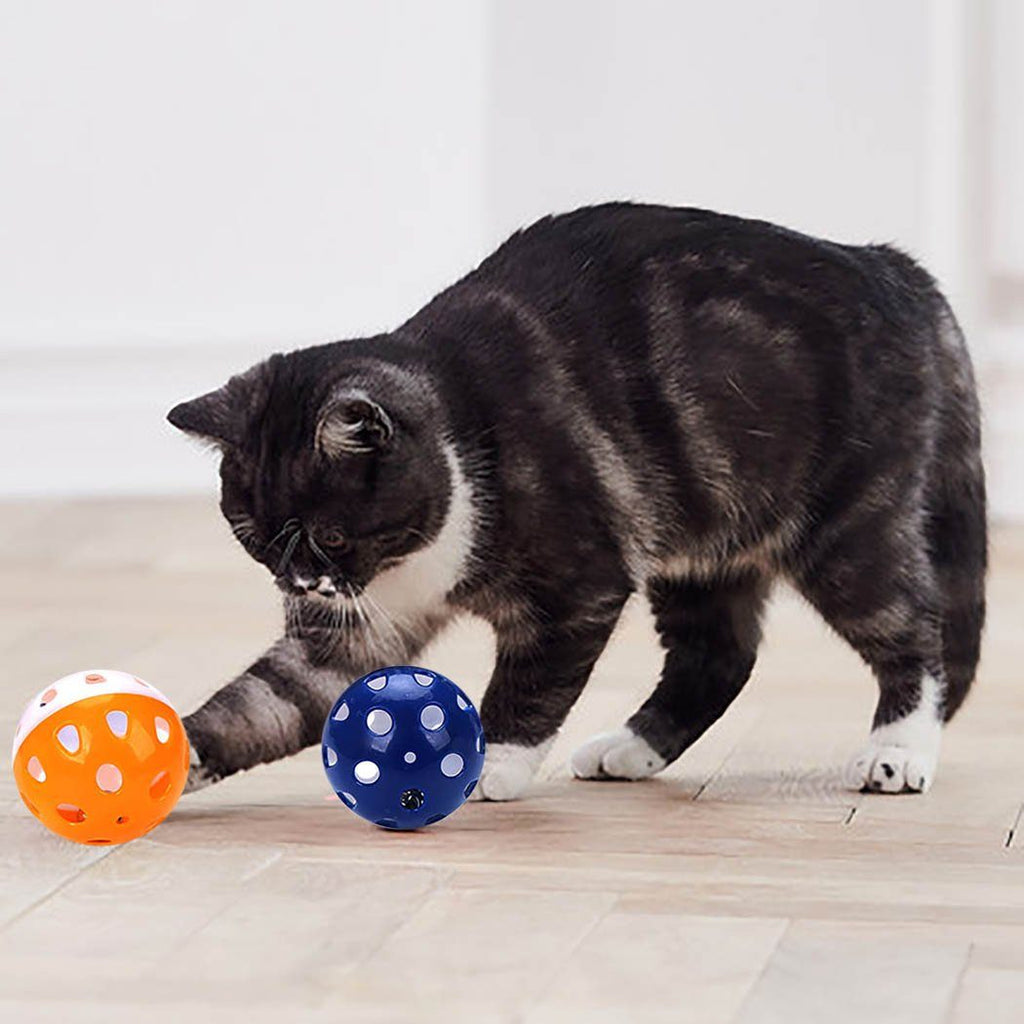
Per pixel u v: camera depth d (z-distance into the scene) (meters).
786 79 8.37
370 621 4.32
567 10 8.45
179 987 3.26
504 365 4.27
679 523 4.39
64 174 8.72
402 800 4.04
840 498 4.46
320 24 8.65
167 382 8.73
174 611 6.70
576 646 4.33
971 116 8.21
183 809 4.31
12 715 5.27
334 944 3.45
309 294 8.75
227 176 8.72
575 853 3.98
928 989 3.23
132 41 8.66
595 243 4.45
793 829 4.16
